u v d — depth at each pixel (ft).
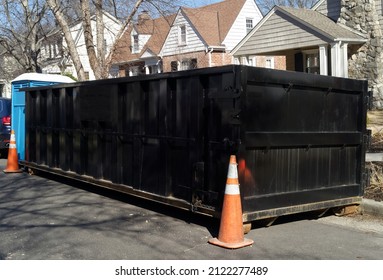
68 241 19.01
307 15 63.82
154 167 22.77
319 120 21.50
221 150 19.13
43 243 18.75
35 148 35.76
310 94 21.07
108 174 26.63
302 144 20.63
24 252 17.62
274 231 20.57
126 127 24.82
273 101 19.58
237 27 98.78
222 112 19.08
